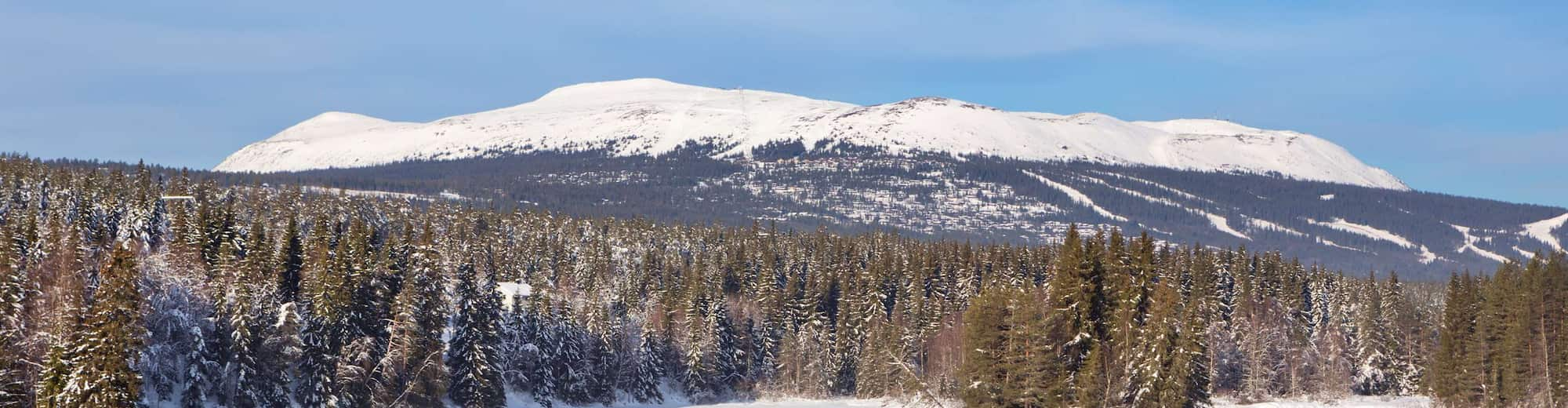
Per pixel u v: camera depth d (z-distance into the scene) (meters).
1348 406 116.75
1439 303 194.62
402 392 87.19
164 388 80.06
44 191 164.00
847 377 138.62
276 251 114.62
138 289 67.81
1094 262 79.25
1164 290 75.06
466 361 96.19
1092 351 76.19
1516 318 103.50
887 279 161.88
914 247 197.62
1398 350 133.88
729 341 139.62
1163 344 73.12
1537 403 100.25
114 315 63.72
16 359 69.31
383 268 93.19
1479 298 116.81
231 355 83.19
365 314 89.12
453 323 104.62
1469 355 110.75
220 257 104.25
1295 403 118.12
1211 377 99.81
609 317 127.31
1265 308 143.12
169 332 81.94
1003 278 146.88
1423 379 124.81
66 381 63.31
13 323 69.25
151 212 137.88
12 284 70.56
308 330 86.00
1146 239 82.06
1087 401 73.56
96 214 140.62
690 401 131.75
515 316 112.19
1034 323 76.62
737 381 138.38
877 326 133.50
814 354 138.00
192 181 192.00
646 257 185.62
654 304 152.75
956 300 151.62
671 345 139.25
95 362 62.56
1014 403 76.75
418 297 90.38
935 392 100.50
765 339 145.38
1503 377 104.94
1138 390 73.94
